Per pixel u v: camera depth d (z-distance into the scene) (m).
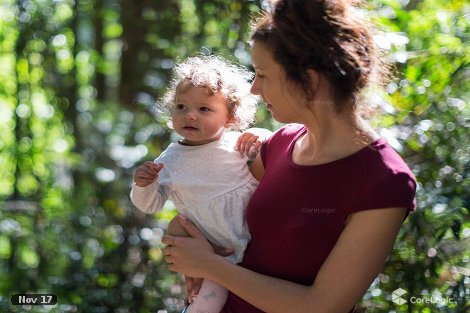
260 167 2.96
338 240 2.44
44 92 8.02
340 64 2.42
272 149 2.87
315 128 2.51
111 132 7.59
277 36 2.46
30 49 7.59
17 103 7.67
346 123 2.49
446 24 4.24
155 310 5.27
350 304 2.41
